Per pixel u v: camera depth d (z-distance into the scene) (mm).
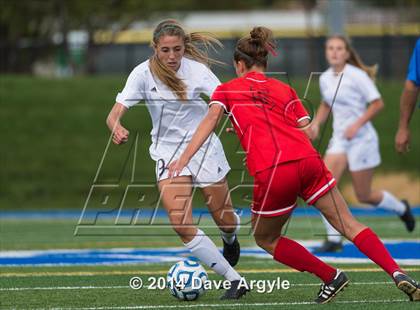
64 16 90562
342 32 60750
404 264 27266
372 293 21875
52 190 62656
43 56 88875
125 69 84125
